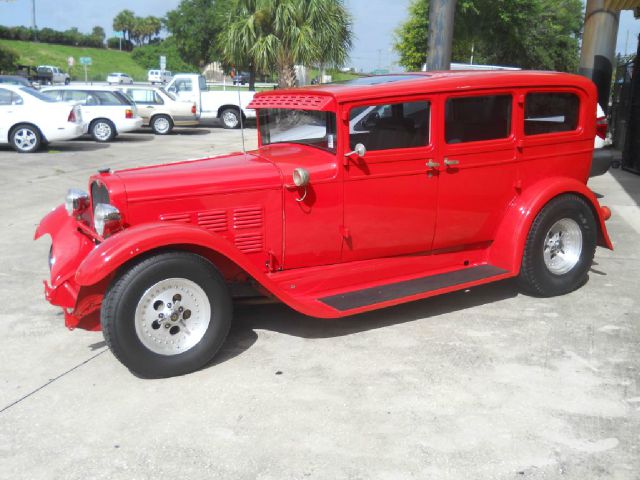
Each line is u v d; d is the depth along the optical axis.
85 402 3.59
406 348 4.21
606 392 3.57
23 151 14.59
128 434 3.26
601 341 4.27
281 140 4.83
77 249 4.13
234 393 3.65
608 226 7.45
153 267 3.63
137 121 18.53
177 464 3.00
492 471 2.88
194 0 44.09
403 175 4.44
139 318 3.67
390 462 2.96
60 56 77.19
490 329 4.50
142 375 3.83
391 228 4.53
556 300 5.06
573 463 2.93
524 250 4.88
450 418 3.33
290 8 13.88
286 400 3.56
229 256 3.82
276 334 4.48
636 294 5.18
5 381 3.86
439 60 9.29
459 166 4.62
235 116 23.80
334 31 14.66
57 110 14.61
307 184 4.19
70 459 3.05
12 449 3.14
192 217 4.03
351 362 4.02
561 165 5.10
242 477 2.89
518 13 26.47
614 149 14.65
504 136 4.79
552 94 4.95
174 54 63.06
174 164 4.43
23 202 8.95
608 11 13.12
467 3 25.19
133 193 3.89
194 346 3.87
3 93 14.43
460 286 4.60
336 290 4.51
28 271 5.95
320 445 3.12
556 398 3.51
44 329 4.65
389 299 4.34
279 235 4.25
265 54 14.23
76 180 10.88
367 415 3.38
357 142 4.26
